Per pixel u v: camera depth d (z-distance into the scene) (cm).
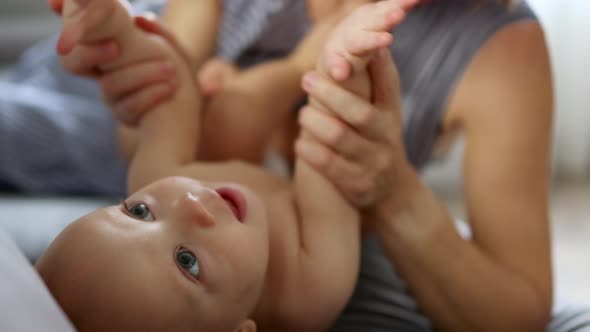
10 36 183
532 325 70
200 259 48
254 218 54
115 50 64
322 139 57
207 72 83
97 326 44
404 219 64
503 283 68
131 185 66
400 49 79
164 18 101
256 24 92
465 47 76
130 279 45
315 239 59
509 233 72
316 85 55
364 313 76
